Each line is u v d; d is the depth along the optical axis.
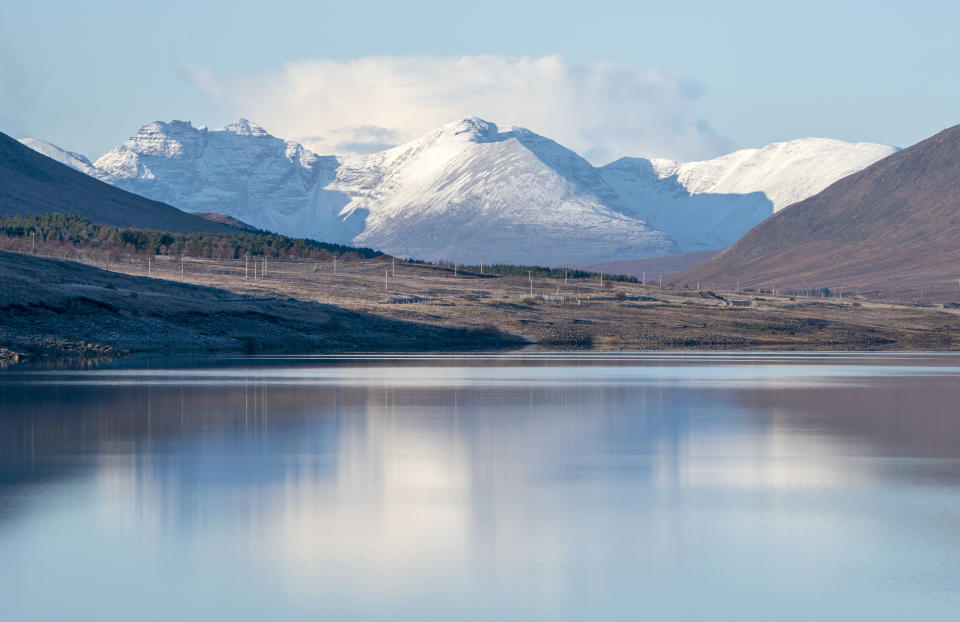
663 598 52.09
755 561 58.34
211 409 132.12
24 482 79.38
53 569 56.31
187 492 75.94
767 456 93.69
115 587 53.38
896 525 66.38
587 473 84.62
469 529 65.06
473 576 55.31
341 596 52.09
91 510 69.81
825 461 90.88
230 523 66.19
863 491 77.19
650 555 59.44
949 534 64.19
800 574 55.91
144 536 62.94
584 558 58.72
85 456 92.06
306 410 131.88
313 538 62.72
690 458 92.69
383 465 88.19
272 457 92.06
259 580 54.47
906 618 49.41
